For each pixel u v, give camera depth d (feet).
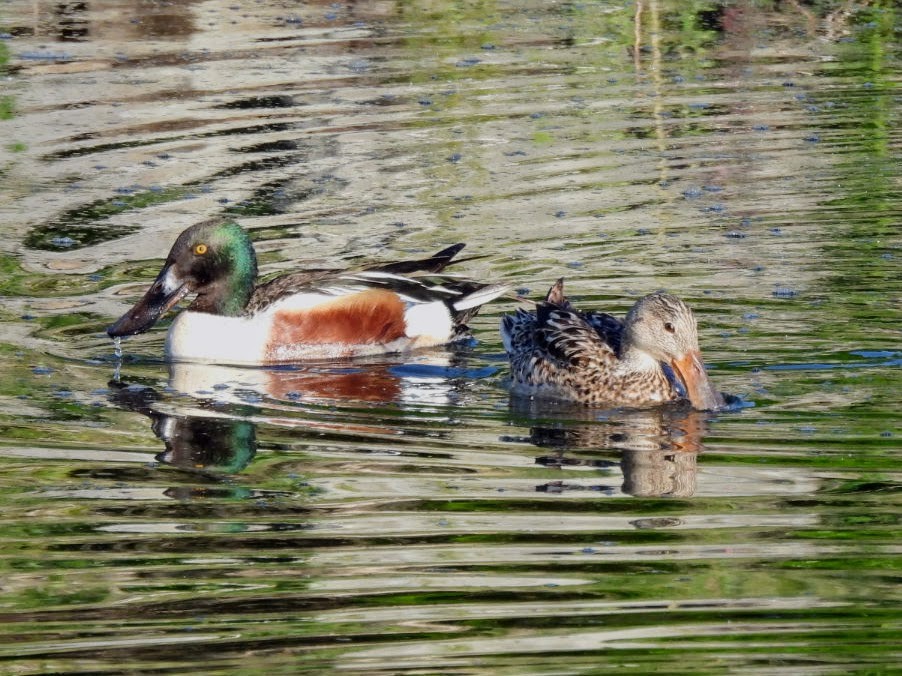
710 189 59.88
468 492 35.37
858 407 40.57
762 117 68.39
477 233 55.42
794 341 45.70
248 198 58.34
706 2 85.35
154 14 81.56
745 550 31.53
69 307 49.83
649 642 27.53
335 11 83.35
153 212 57.00
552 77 73.56
